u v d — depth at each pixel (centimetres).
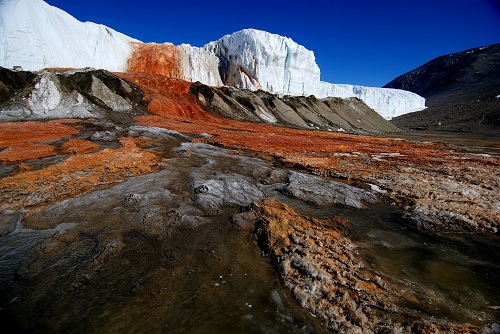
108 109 3891
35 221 948
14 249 808
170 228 945
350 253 853
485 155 2841
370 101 12888
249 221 1016
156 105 4522
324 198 1304
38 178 1322
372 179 1647
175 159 1861
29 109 3359
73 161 1582
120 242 846
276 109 6244
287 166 1955
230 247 864
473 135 6412
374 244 943
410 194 1388
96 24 6456
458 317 619
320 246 866
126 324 566
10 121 3025
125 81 4591
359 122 7250
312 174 1784
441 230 1056
